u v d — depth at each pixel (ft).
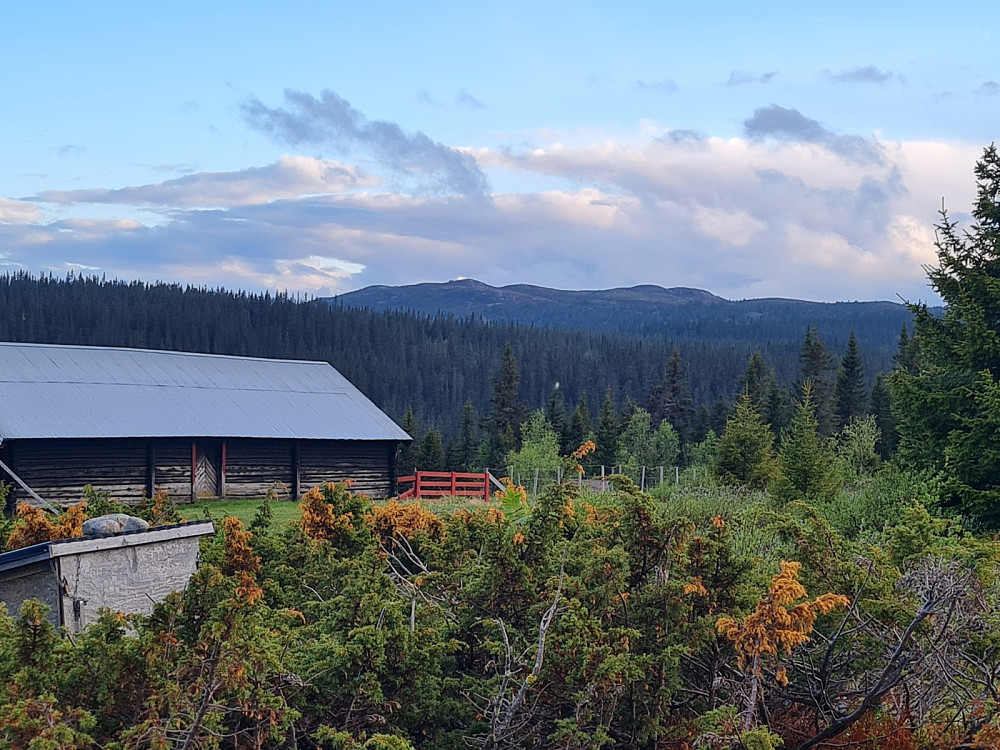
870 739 23.31
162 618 20.27
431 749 22.15
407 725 22.47
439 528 37.11
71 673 19.24
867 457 113.39
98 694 19.10
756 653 21.12
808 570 27.20
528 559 26.89
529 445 176.45
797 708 25.68
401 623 23.12
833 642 24.53
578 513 30.76
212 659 18.86
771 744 19.65
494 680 22.93
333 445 115.85
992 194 77.00
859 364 216.54
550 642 22.31
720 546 24.73
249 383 121.90
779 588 21.20
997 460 65.92
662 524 25.44
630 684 22.21
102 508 41.57
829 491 80.48
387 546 37.11
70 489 96.53
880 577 26.71
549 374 594.65
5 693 18.16
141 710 19.21
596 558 24.68
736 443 117.80
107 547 28.17
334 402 123.85
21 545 35.19
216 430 105.60
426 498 114.93
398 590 27.84
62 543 26.89
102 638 19.79
